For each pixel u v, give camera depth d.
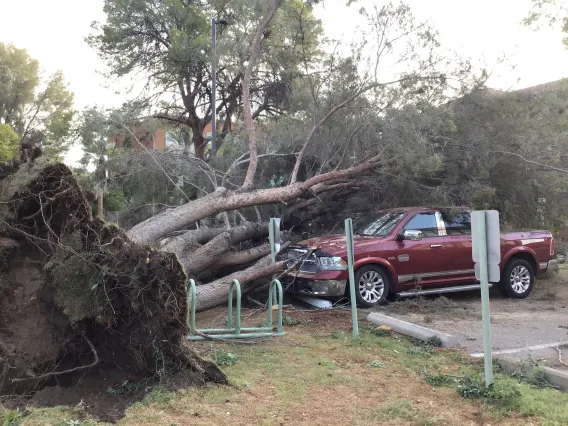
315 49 12.05
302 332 7.35
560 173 10.64
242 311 8.90
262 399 4.71
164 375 4.93
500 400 4.54
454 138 10.33
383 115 10.42
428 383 5.20
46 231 5.31
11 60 32.94
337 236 9.60
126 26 21.67
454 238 9.63
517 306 9.41
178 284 5.05
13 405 4.57
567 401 4.59
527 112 10.48
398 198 10.95
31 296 5.16
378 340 6.82
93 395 4.89
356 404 4.62
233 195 9.73
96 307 5.01
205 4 22.25
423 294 9.49
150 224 8.71
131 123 13.38
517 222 11.18
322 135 11.67
